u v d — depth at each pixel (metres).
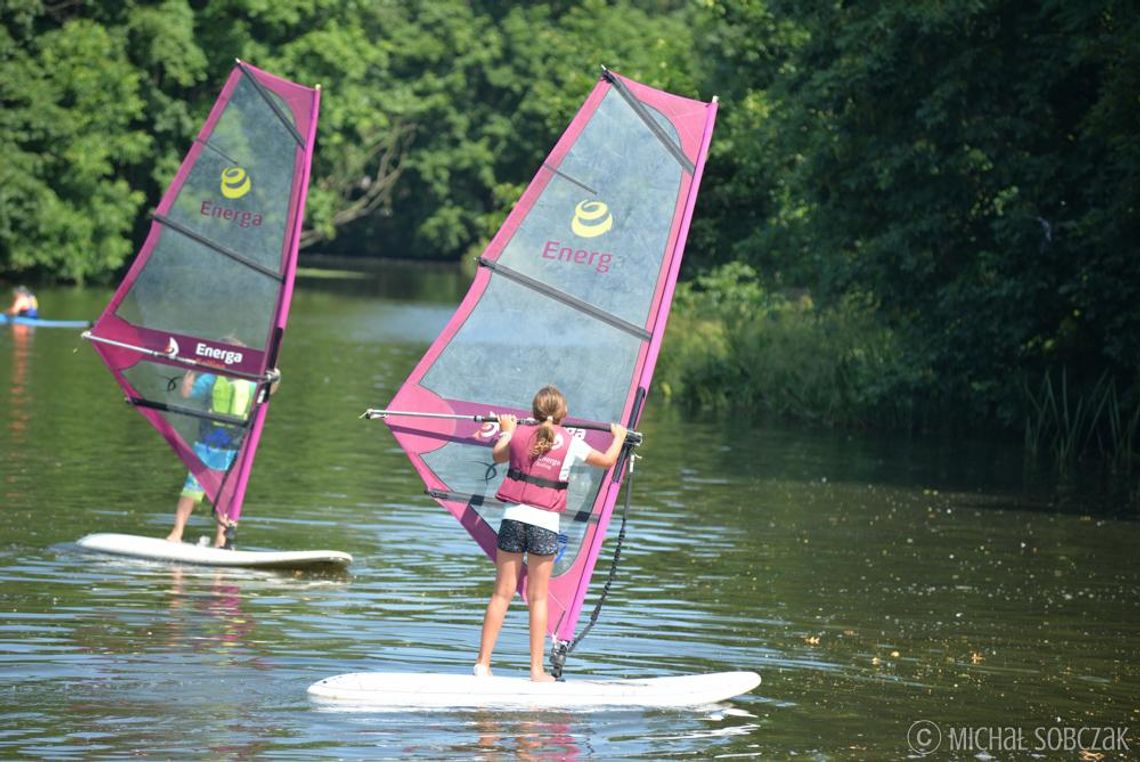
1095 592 49.31
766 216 141.38
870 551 55.38
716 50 143.75
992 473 78.69
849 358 103.88
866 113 92.62
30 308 135.00
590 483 36.91
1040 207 89.38
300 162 50.34
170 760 28.45
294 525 55.09
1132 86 76.81
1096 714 34.91
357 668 35.84
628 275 37.12
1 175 175.00
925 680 37.44
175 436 50.16
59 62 183.38
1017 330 89.50
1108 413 89.69
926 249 92.75
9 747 28.88
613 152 37.34
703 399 108.25
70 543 49.16
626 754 30.16
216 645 37.31
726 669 37.81
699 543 55.75
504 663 37.31
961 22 87.38
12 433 72.75
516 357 37.47
